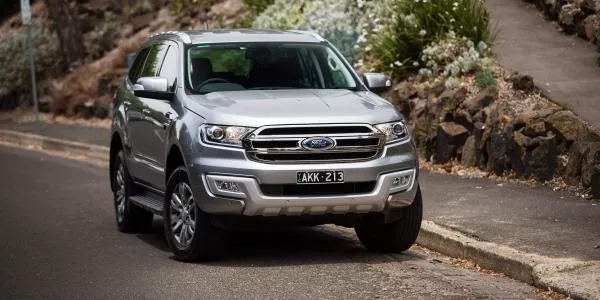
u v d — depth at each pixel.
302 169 9.66
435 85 16.56
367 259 10.33
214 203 9.77
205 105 10.18
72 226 13.04
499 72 16.23
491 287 8.95
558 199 12.44
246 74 10.96
